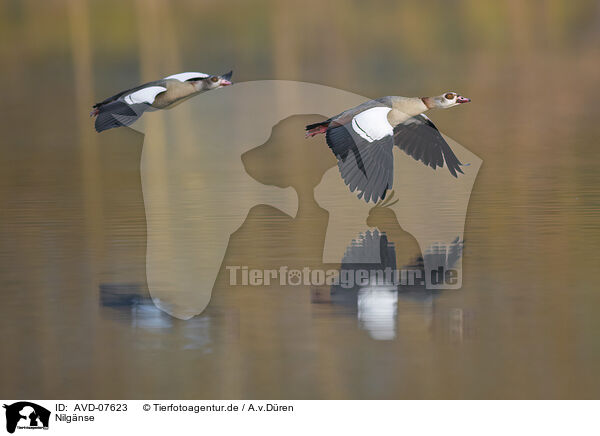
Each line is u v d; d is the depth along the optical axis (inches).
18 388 376.8
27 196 756.6
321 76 1624.0
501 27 2158.0
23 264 543.2
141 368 394.6
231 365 394.6
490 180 768.9
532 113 1246.9
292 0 2426.2
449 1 2415.1
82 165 925.8
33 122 1267.2
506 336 418.0
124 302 472.7
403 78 1605.6
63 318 452.8
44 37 2102.6
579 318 436.5
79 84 1653.5
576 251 544.7
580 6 2284.7
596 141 1005.8
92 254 561.9
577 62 1760.6
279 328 435.5
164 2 2379.4
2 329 438.9
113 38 2090.3
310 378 381.4
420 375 382.3
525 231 593.0
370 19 2260.1
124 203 716.7
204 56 1888.5
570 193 708.7
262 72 1676.9
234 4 2383.1
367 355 402.0
